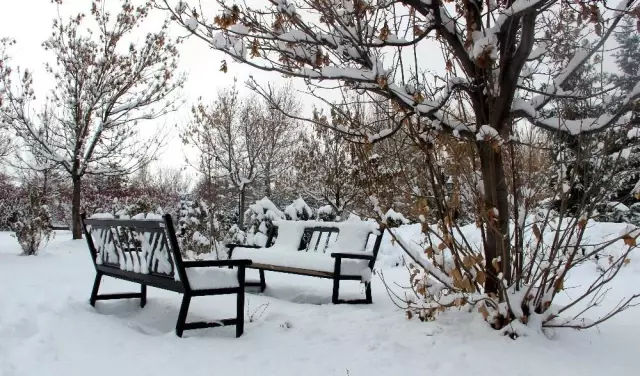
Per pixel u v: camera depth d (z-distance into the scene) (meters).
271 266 5.92
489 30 3.55
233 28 3.64
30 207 10.48
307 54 3.84
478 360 3.11
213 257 8.88
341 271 5.29
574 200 4.30
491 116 3.73
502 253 3.69
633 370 2.95
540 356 3.13
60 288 5.58
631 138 3.46
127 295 5.02
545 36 4.06
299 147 17.50
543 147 3.79
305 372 3.05
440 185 3.79
